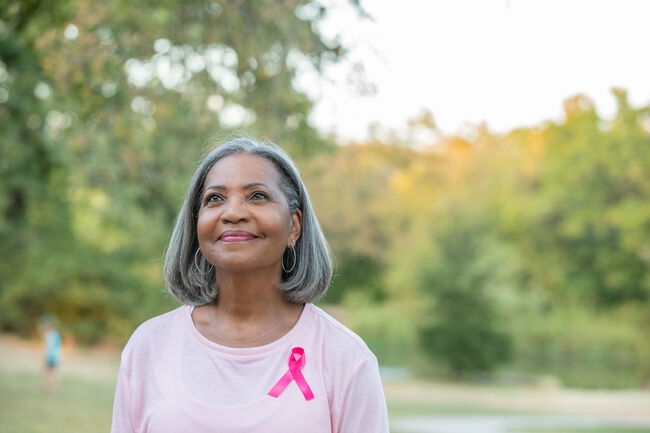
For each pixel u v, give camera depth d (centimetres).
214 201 221
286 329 224
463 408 2056
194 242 232
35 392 1593
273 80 777
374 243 4284
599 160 3872
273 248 217
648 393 2672
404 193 4569
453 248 3120
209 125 838
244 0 761
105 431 1180
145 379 219
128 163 980
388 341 3978
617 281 3859
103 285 2777
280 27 746
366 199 4316
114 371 2180
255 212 216
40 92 1098
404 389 2562
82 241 2742
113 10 797
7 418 1248
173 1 785
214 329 224
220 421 205
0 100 1123
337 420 215
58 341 1661
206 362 215
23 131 1281
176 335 223
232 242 215
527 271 4156
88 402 1490
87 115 866
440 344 3033
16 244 2584
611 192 3906
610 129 3906
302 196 231
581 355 3709
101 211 1678
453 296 3062
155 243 1284
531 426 1716
